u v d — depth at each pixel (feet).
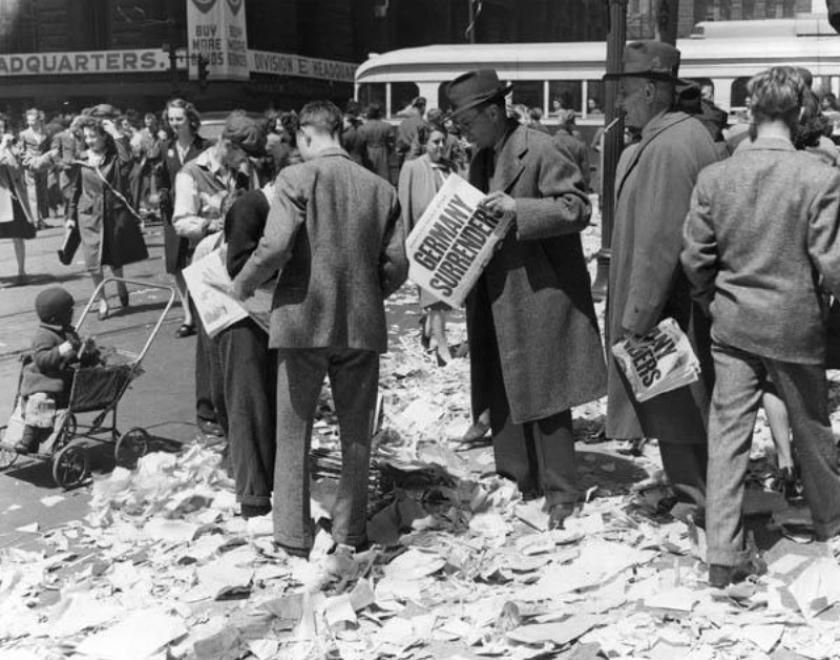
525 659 13.46
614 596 15.07
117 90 138.00
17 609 15.21
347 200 15.99
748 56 85.35
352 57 167.22
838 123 46.52
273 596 15.47
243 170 18.85
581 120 90.84
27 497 19.89
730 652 13.43
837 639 13.70
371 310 16.20
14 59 141.79
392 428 23.32
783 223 14.29
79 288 44.04
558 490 17.87
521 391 17.60
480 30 198.39
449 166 29.04
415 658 13.65
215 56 120.26
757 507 17.97
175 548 17.19
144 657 13.75
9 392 27.37
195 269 17.90
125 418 24.81
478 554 16.75
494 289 17.79
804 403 14.90
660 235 15.74
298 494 16.49
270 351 18.12
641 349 15.96
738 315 14.62
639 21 166.91
